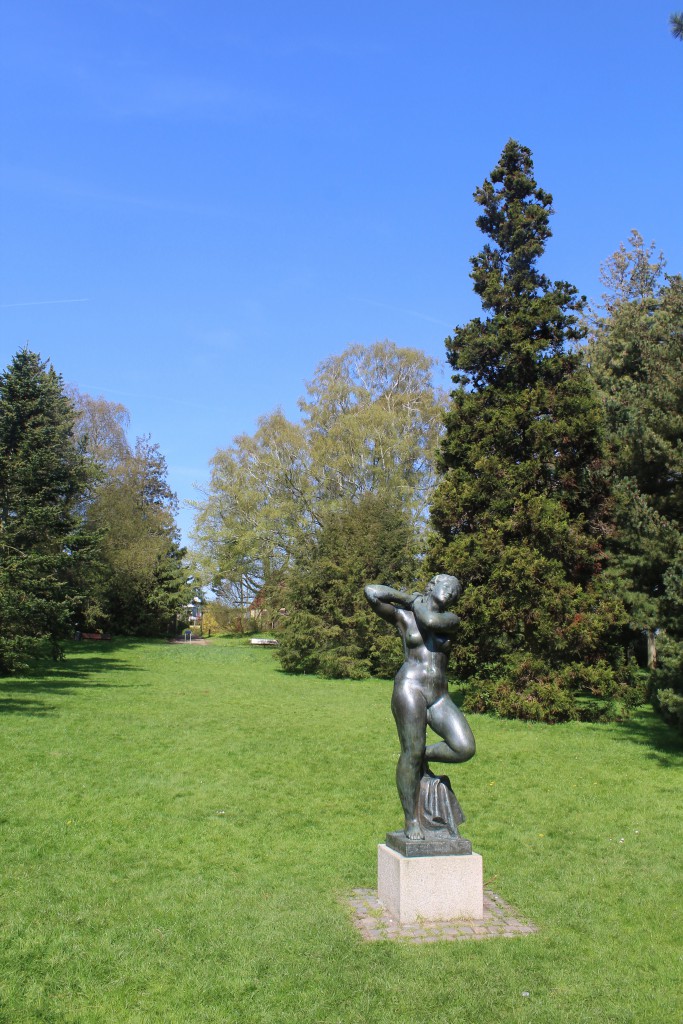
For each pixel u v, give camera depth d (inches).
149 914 280.4
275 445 1759.4
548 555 784.9
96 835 373.4
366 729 688.4
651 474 851.4
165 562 2026.3
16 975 232.4
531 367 839.7
